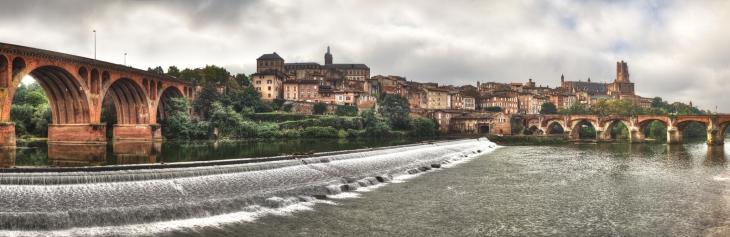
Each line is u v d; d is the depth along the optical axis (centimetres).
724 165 8588
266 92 19538
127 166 4706
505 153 11475
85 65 10256
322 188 5088
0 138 8044
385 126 17000
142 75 12606
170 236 3384
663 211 4575
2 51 8044
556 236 3719
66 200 3697
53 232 3275
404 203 4747
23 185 3891
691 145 14712
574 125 18938
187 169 4725
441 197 5100
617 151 12231
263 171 5328
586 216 4359
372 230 3769
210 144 11412
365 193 5194
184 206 3838
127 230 3444
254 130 14938
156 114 14138
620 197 5250
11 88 8306
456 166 8100
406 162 7806
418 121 18138
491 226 3975
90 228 3409
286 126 15812
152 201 3925
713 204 4903
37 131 12425
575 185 6059
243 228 3669
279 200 4425
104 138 10762
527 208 4650
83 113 10494
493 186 5894
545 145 15288
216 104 15312
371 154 7844
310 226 3806
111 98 13200
